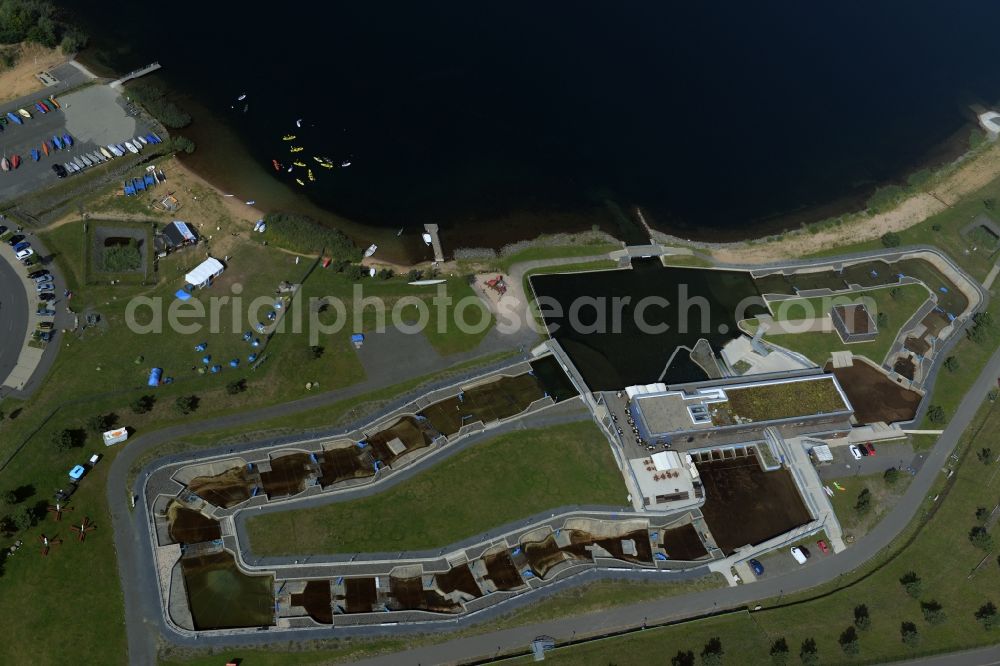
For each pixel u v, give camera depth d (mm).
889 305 196750
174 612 127062
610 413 162250
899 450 166750
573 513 147625
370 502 143750
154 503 138625
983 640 138125
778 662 129875
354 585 134375
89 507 136125
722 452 162000
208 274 170875
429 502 145000
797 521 154250
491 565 140750
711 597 139875
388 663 125562
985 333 189250
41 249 170125
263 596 131500
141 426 147500
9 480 137000
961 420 173500
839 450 164875
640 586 139875
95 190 183500
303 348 163750
